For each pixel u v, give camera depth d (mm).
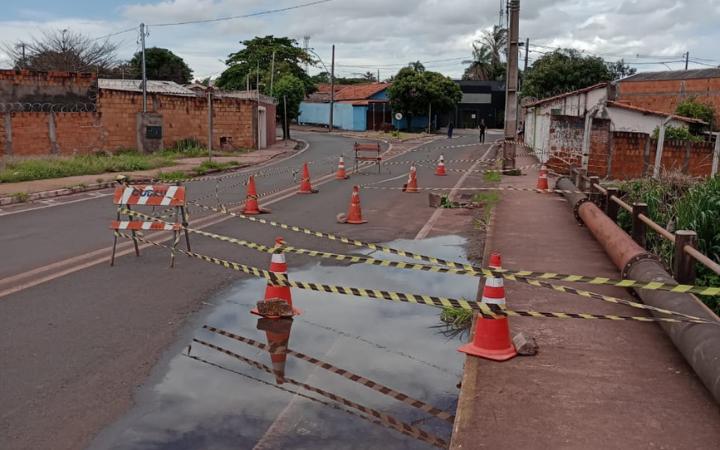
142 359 5469
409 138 52188
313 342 5922
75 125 27516
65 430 4273
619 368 4945
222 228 11586
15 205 14594
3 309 6762
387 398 4777
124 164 23344
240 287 7684
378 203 14984
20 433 4227
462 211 13711
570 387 4617
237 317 6598
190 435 4219
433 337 6090
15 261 8883
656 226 7219
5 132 25234
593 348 5355
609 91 30703
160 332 6125
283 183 19406
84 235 10828
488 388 4613
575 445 3824
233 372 5215
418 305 7066
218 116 34625
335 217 12930
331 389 4926
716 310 7023
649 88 41562
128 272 8320
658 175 14531
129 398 4746
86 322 6379
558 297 6797
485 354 5168
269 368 5312
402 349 5773
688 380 4719
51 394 4793
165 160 26688
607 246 8219
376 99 67562
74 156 25625
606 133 21672
